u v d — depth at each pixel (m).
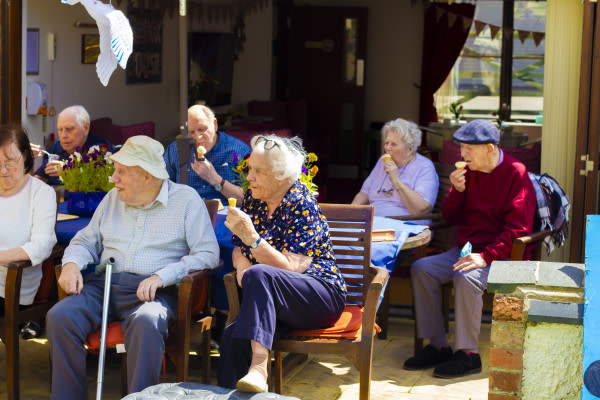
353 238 3.58
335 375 4.01
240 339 3.01
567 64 5.05
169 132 8.92
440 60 11.55
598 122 4.51
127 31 2.96
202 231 3.42
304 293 3.01
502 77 11.73
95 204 4.05
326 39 11.59
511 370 2.46
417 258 4.68
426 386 3.84
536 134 11.31
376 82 12.00
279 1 11.49
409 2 11.75
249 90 10.68
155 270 3.37
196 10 9.21
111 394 3.69
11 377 3.34
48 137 6.41
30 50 6.14
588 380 2.29
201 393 2.75
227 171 4.61
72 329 3.16
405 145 4.82
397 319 5.02
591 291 2.32
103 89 7.36
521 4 11.59
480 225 4.18
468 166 4.18
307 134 11.75
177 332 3.19
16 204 3.55
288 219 3.13
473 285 3.91
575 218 4.67
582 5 4.98
